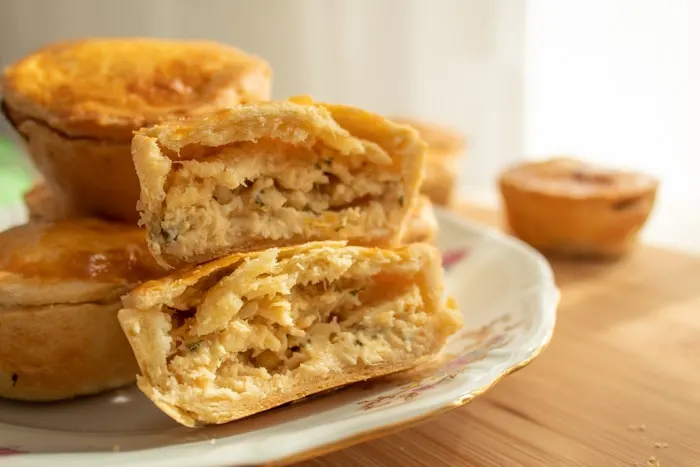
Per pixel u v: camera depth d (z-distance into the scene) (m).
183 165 0.24
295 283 0.24
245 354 0.24
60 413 0.25
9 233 0.27
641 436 0.25
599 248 0.38
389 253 0.25
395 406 0.22
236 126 0.24
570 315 0.32
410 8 0.56
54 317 0.25
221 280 0.23
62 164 0.28
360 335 0.25
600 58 0.51
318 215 0.26
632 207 0.37
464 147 0.47
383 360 0.24
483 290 0.31
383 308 0.25
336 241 0.25
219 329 0.23
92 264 0.25
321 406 0.23
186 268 0.24
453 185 0.43
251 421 0.23
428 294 0.25
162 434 0.23
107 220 0.28
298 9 0.56
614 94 0.51
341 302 0.25
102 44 0.30
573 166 0.41
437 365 0.25
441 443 0.24
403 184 0.26
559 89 0.53
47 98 0.27
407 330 0.25
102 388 0.26
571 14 0.51
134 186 0.27
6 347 0.25
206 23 0.57
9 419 0.25
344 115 0.26
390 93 0.58
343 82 0.58
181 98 0.27
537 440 0.24
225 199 0.25
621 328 0.31
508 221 0.40
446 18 0.56
